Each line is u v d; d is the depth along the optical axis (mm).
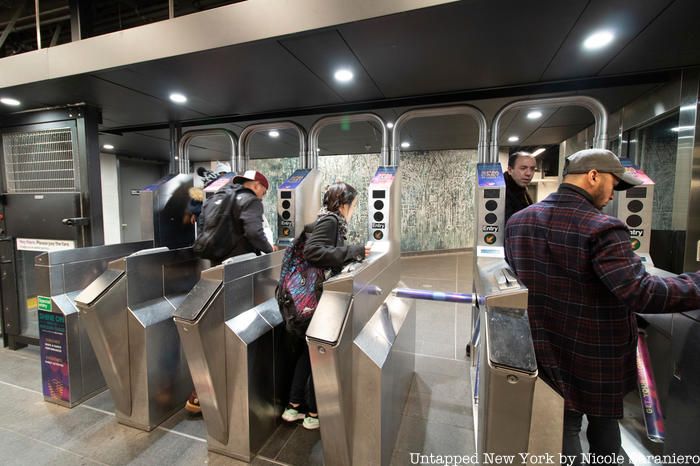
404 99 2613
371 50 1771
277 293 1747
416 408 2145
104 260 2494
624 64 1975
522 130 3602
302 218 2461
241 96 2502
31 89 2309
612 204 2154
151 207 2932
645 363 1975
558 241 1187
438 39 1646
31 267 3043
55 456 1730
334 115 2547
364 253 1681
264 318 1916
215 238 2094
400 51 1778
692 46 1738
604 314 1153
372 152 5141
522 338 1057
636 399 2105
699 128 2016
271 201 7570
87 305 1769
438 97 2574
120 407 1974
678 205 2172
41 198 2814
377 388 1428
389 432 1626
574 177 1242
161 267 2146
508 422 1065
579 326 1178
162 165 6004
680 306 982
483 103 2680
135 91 2375
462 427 1973
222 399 1696
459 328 3459
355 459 1499
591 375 1178
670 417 1373
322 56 1828
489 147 2229
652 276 1021
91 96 2471
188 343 1597
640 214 1973
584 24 1509
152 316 1996
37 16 2232
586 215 1143
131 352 1942
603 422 1230
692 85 2029
